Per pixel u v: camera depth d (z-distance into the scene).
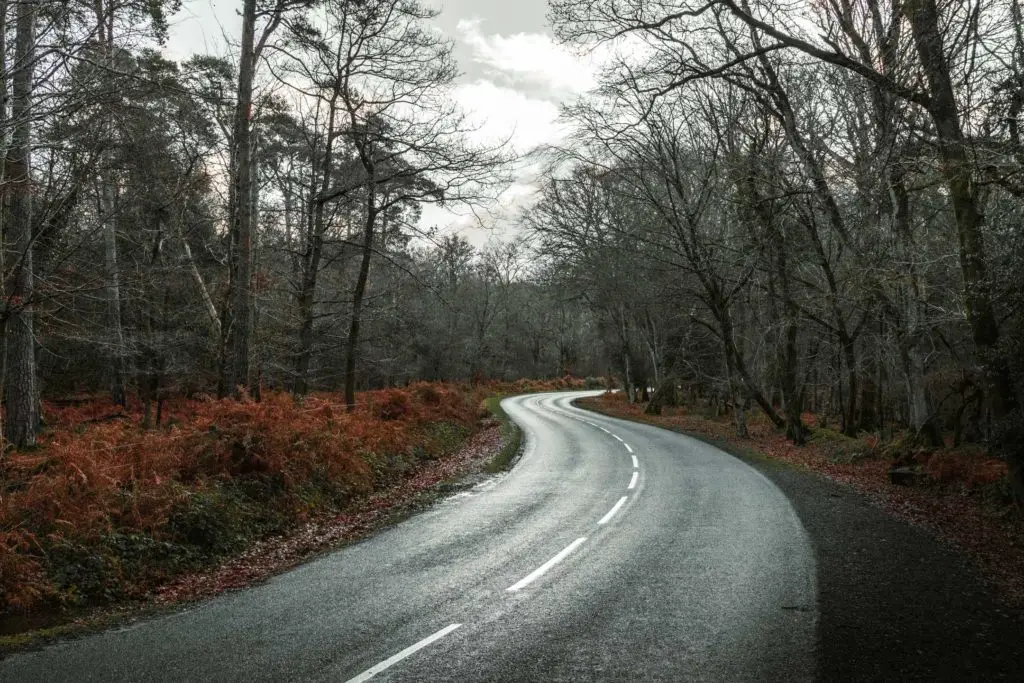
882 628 6.22
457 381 62.03
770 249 21.48
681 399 54.53
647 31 14.70
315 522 11.67
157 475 9.99
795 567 8.25
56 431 14.88
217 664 5.60
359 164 24.38
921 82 10.78
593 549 9.35
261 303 24.06
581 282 37.56
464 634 6.22
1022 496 10.68
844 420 26.67
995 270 10.28
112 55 9.53
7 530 8.14
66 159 10.61
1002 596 7.11
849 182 16.22
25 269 11.61
